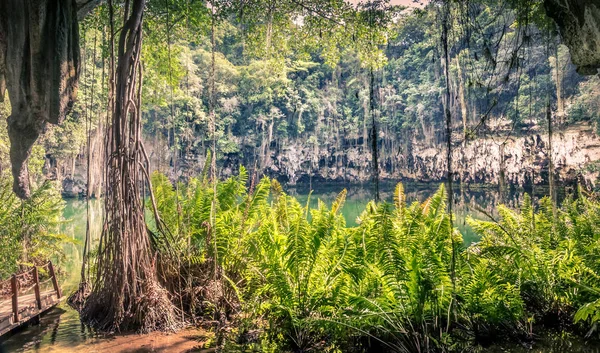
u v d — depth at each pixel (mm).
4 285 7906
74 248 14445
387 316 5160
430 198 6855
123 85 6836
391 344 5160
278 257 6039
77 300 7598
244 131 49938
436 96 40281
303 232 5914
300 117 49281
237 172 50344
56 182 16641
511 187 24516
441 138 39906
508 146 24359
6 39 6758
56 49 6730
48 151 28625
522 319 5582
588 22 5926
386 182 43281
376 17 10812
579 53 6414
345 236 6211
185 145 36719
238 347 5469
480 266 5797
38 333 6148
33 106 6863
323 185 50375
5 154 12898
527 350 5016
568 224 7152
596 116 22641
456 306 5391
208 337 5895
